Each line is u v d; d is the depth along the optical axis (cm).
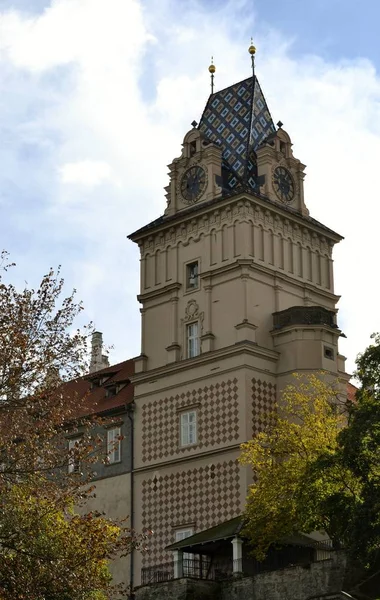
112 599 5853
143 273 7281
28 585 3962
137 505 6856
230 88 7512
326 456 4875
